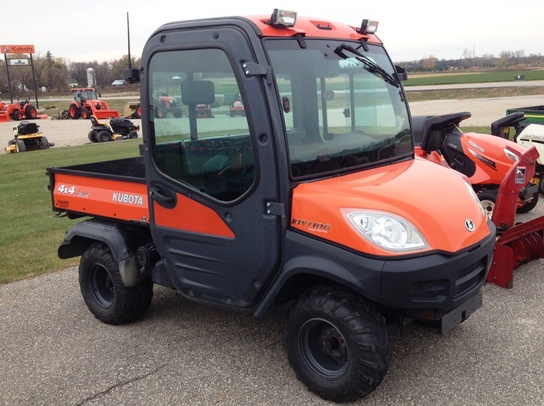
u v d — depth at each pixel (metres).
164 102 3.71
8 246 7.09
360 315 3.17
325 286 3.35
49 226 8.06
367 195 3.22
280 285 3.39
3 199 10.32
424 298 3.11
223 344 4.19
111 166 5.51
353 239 3.08
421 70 96.94
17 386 3.76
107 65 91.62
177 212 3.81
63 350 4.25
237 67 3.27
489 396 3.35
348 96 3.67
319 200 3.21
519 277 5.21
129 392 3.61
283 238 3.33
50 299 5.30
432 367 3.70
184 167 3.70
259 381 3.65
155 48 3.69
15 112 39.50
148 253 4.29
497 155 6.50
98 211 4.61
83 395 3.61
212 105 3.45
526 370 3.61
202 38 3.44
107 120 35.00
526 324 4.25
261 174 3.29
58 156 17.44
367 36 4.03
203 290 3.82
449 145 6.84
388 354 3.21
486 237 3.45
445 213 3.26
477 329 4.20
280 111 3.23
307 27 3.59
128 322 4.61
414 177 3.55
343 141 3.59
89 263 4.63
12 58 58.91
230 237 3.55
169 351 4.12
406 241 3.08
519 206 7.20
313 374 3.42
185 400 3.49
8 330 4.66
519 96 32.44
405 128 4.08
